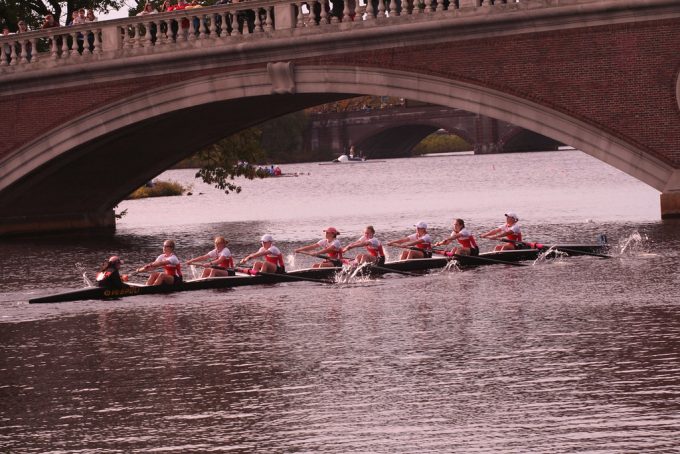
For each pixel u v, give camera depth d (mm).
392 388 34094
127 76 85188
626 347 38156
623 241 73062
